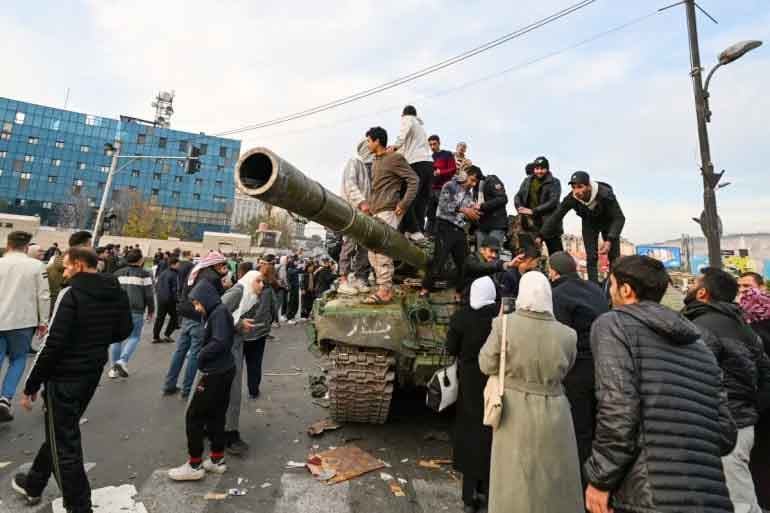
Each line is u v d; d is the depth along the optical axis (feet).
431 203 24.88
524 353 8.62
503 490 8.22
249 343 19.81
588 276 18.92
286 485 12.18
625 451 6.30
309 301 48.49
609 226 18.43
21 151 216.74
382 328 13.80
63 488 9.54
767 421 11.01
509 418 8.52
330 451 14.28
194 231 239.71
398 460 14.03
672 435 6.22
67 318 9.63
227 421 14.01
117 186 227.61
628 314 7.04
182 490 11.68
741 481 9.57
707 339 9.80
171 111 250.78
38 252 23.66
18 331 16.03
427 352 14.67
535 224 22.94
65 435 9.65
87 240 16.93
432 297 16.99
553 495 7.97
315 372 25.25
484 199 22.11
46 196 220.02
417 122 21.48
